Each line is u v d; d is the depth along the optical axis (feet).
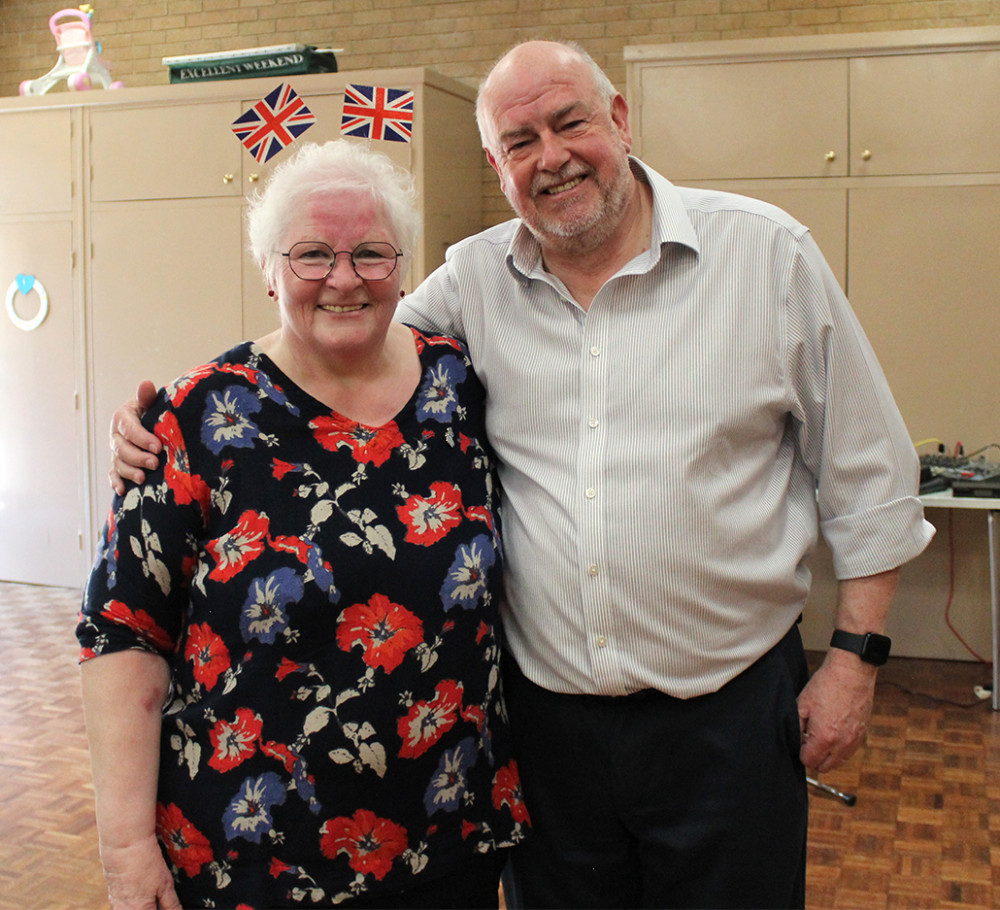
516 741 5.26
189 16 19.49
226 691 4.32
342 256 4.46
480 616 4.66
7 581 18.49
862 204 13.57
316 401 4.62
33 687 13.15
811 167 13.67
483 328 5.37
